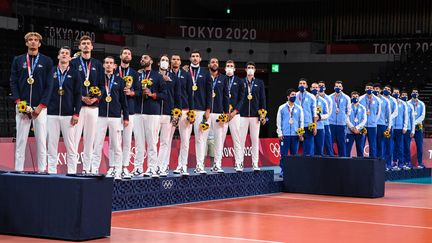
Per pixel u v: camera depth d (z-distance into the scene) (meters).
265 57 33.75
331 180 15.63
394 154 21.39
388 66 32.12
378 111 19.80
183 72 13.34
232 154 21.83
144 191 12.46
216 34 33.09
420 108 22.33
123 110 11.89
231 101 14.66
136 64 29.83
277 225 10.63
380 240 9.40
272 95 33.84
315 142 18.00
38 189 8.88
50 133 10.86
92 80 11.18
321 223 10.98
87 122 11.16
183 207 12.77
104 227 9.05
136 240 8.89
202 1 38.06
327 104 18.12
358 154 19.52
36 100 10.47
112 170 11.98
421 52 31.86
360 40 35.50
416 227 10.73
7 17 26.19
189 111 12.94
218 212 12.16
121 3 33.09
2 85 23.55
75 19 30.16
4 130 21.36
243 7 39.62
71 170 11.05
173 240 8.93
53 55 25.98
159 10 36.25
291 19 39.09
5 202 9.06
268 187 15.80
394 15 37.53
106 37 29.23
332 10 38.53
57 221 8.77
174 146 19.31
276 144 23.73
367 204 13.98
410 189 17.56
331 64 33.06
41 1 28.80
